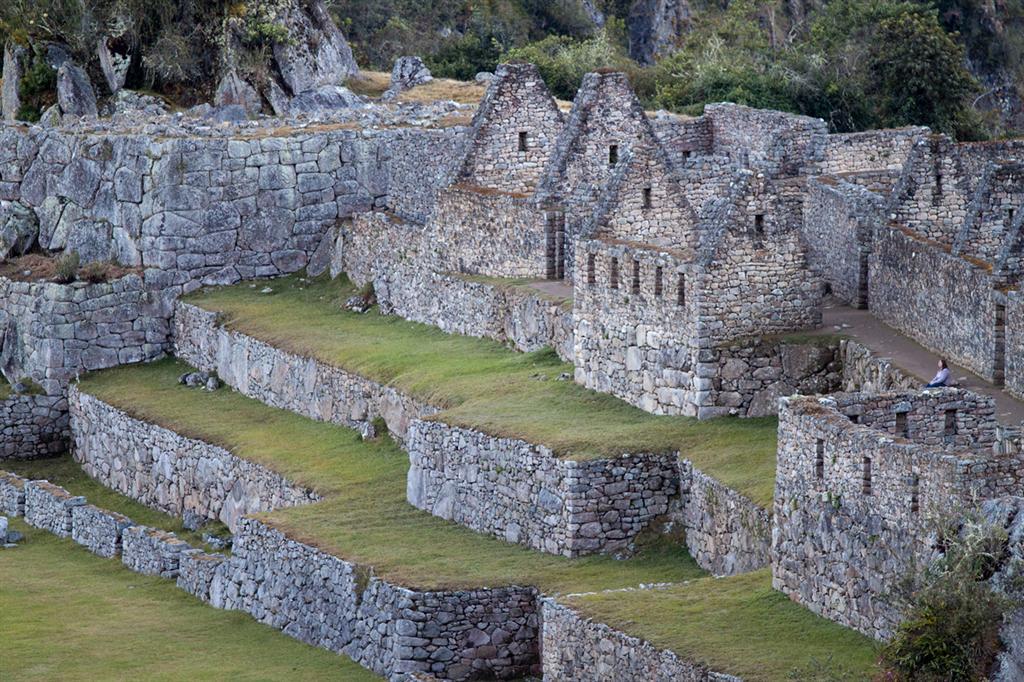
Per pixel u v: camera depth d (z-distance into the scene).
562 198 81.56
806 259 67.38
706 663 51.69
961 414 55.25
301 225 99.81
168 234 98.62
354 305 92.50
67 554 79.44
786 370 66.81
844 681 49.56
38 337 97.38
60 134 102.19
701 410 67.00
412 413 76.50
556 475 64.88
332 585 65.25
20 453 96.56
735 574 59.16
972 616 48.06
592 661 55.41
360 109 105.31
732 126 88.12
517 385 73.81
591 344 71.56
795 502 54.16
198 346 95.38
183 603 71.75
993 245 65.56
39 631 68.56
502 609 62.16
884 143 79.81
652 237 73.06
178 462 85.19
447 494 69.25
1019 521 48.19
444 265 86.12
